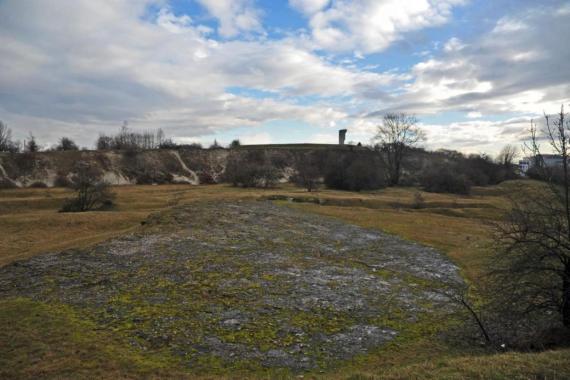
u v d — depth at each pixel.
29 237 40.00
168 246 31.00
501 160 117.00
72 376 12.98
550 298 15.70
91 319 17.84
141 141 158.88
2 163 99.12
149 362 14.10
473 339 16.58
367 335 16.97
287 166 127.75
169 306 19.48
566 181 14.84
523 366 10.69
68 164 107.00
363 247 34.59
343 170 92.69
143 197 69.81
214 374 13.37
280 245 32.97
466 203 66.88
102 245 31.23
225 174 118.50
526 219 15.69
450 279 25.95
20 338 15.81
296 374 13.39
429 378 10.27
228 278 23.86
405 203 65.69
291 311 19.34
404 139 103.75
